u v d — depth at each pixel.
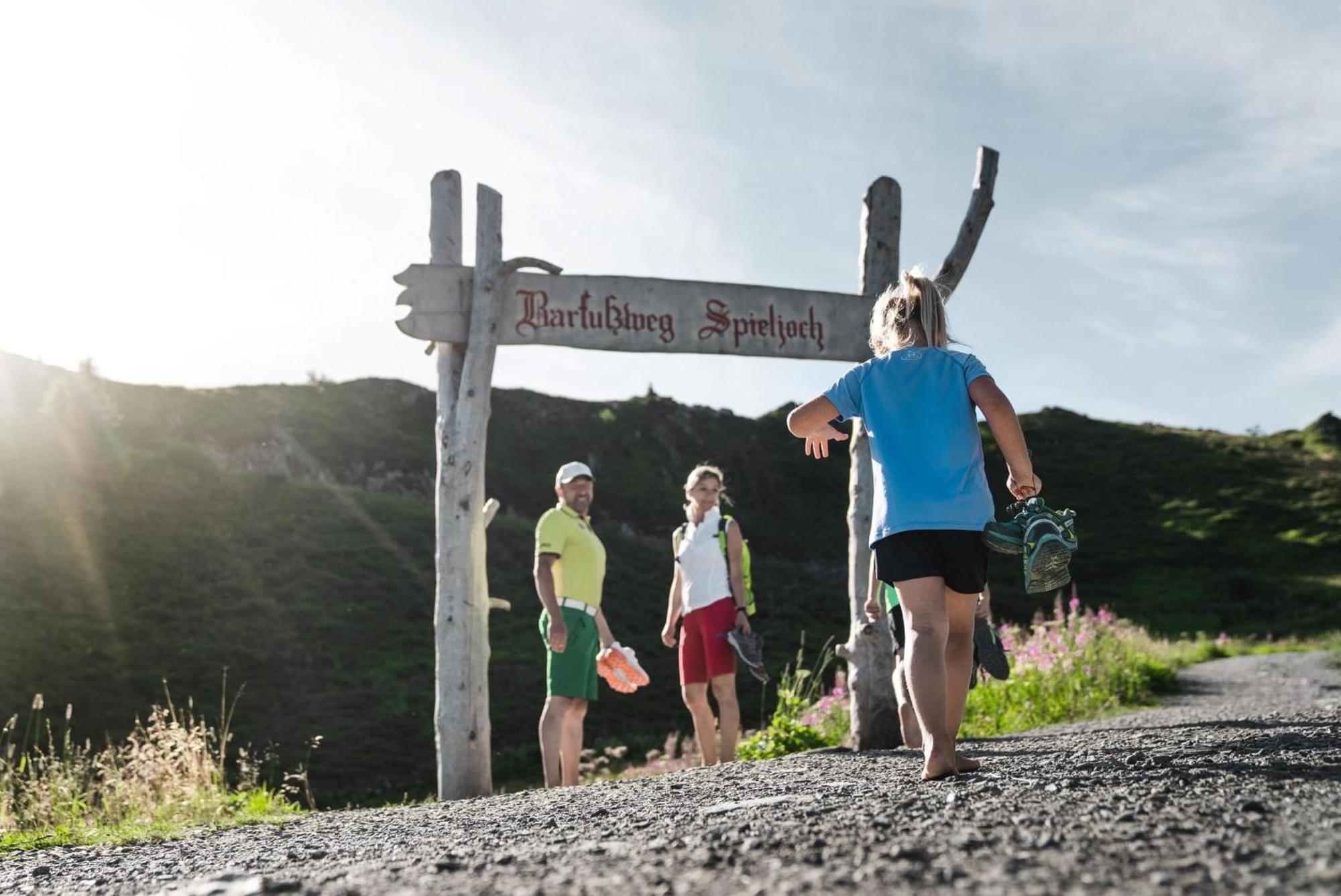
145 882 2.86
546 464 55.59
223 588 28.28
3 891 3.03
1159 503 64.38
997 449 59.69
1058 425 77.56
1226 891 1.56
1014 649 10.05
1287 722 5.23
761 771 4.56
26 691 20.91
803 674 7.79
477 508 6.21
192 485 34.66
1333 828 1.98
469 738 6.04
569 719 5.84
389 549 33.44
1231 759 3.31
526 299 6.41
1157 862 1.77
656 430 63.09
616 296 6.55
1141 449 73.06
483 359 6.25
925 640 3.27
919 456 3.35
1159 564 55.22
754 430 67.19
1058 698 9.34
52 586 26.03
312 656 25.25
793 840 2.19
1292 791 2.50
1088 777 3.00
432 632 27.98
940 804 2.62
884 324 3.72
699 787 4.04
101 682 22.06
